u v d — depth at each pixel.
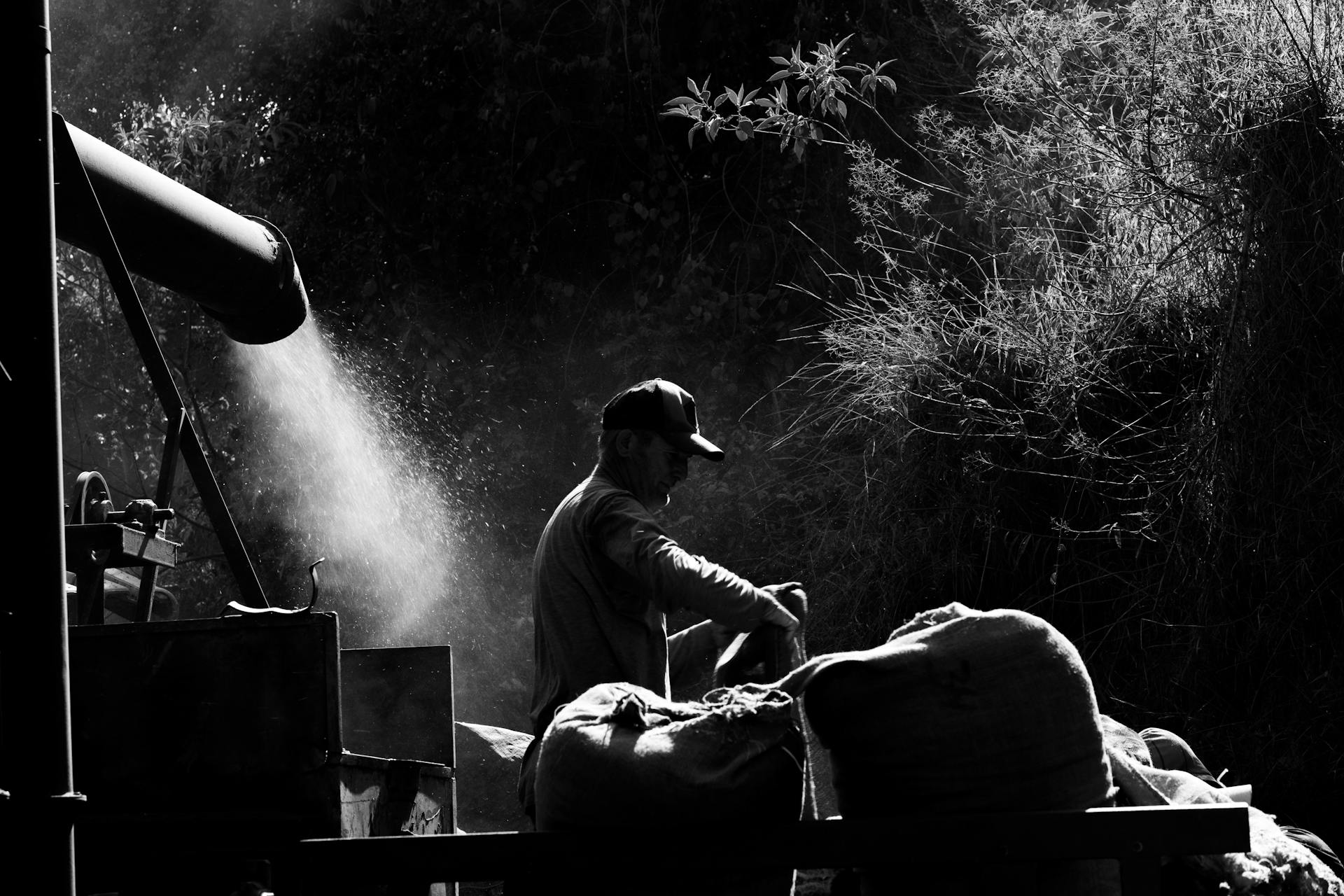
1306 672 5.40
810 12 8.88
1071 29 6.82
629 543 3.10
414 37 9.62
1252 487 5.59
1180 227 6.16
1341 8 6.00
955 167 7.71
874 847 2.51
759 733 2.59
